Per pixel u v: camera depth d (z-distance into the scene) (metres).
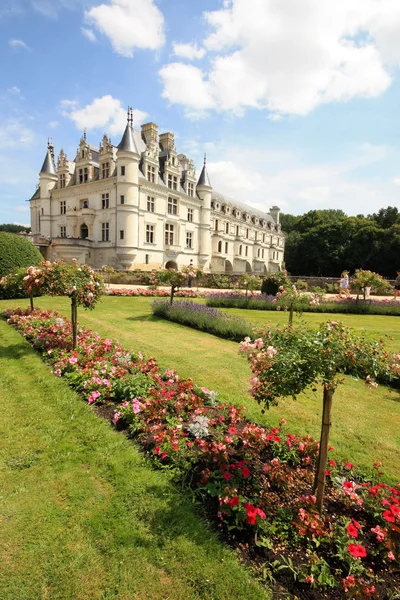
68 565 2.15
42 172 38.91
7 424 3.80
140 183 31.69
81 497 2.72
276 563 2.15
